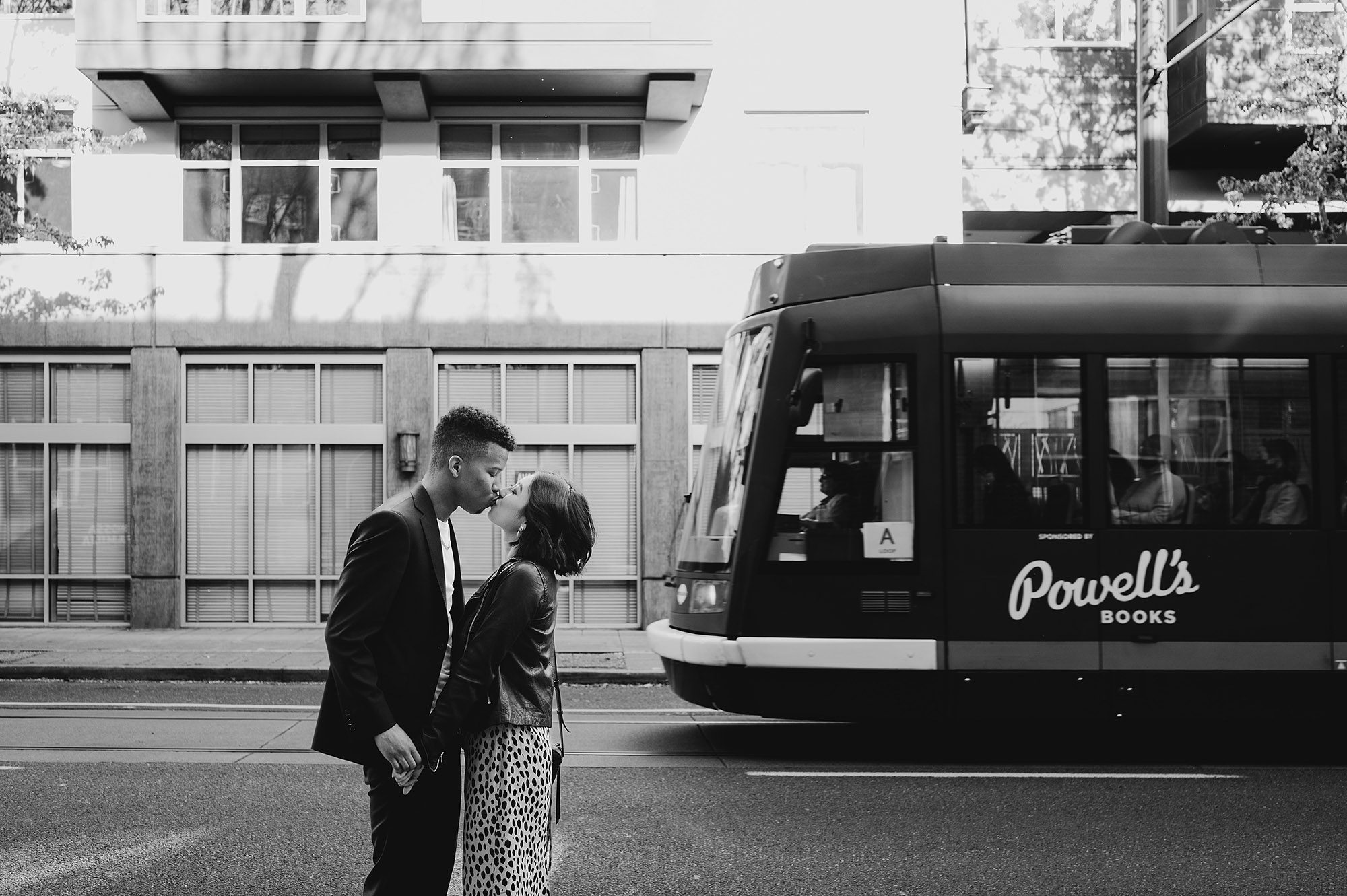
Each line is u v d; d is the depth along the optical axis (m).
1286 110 16.53
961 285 9.07
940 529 8.84
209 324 16.61
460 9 16.20
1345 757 8.95
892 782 7.88
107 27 15.88
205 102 16.91
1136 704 8.85
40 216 15.31
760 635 8.88
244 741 9.08
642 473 16.77
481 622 4.08
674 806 7.16
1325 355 9.05
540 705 4.17
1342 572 8.91
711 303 16.81
